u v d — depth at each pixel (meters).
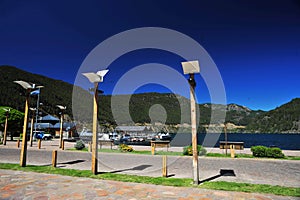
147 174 7.80
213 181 6.63
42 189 5.56
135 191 5.44
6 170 8.06
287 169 8.95
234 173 8.07
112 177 6.98
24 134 8.96
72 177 6.99
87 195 5.08
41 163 10.24
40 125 47.81
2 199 4.74
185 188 5.74
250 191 5.46
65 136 37.88
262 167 9.47
